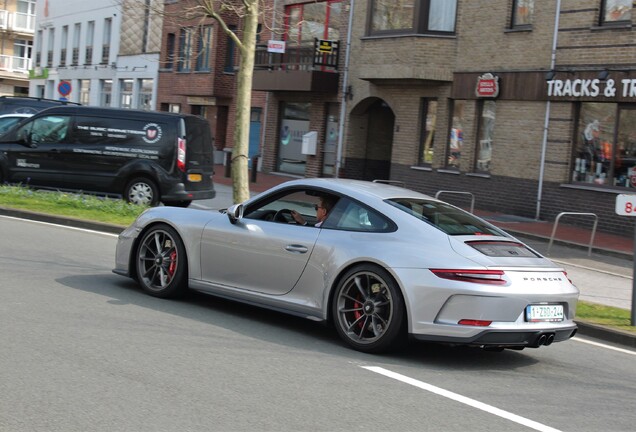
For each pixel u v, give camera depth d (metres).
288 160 31.98
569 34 21.00
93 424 4.71
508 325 6.62
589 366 7.42
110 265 10.52
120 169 16.59
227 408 5.17
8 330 6.73
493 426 5.26
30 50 68.00
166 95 41.00
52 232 13.25
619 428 5.47
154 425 4.76
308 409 5.28
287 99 31.67
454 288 6.54
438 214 7.39
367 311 6.96
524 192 22.14
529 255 7.18
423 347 7.53
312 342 7.27
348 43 28.38
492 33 23.00
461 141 24.12
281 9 31.45
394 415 5.30
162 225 8.59
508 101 22.64
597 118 20.67
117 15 46.41
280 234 7.63
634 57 19.55
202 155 17.03
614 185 20.28
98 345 6.48
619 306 10.57
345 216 7.42
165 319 7.64
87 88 50.19
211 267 8.16
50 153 16.94
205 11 14.85
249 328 7.61
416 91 25.38
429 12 24.34
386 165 29.17
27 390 5.25
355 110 28.31
